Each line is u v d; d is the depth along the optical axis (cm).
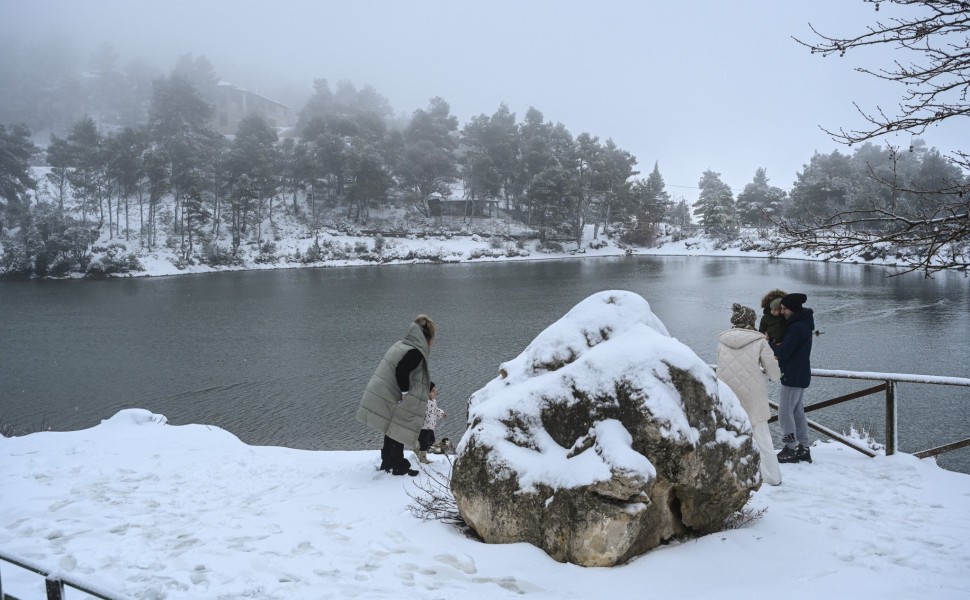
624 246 12219
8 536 484
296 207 11312
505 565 420
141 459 740
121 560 432
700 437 457
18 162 9325
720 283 6141
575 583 396
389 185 11181
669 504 470
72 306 4856
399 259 9794
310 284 6594
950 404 1836
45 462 721
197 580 399
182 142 10838
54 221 7975
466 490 479
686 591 383
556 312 4256
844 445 803
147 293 5809
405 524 497
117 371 2606
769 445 625
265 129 11600
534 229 12025
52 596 262
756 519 511
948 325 3350
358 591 381
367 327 3722
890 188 468
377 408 633
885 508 538
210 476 669
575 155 11925
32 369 2661
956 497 566
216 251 8894
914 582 387
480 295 5384
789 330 703
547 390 486
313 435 1698
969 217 404
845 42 439
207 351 3022
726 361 645
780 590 380
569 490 430
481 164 11631
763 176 12725
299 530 488
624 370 466
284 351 2998
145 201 10694
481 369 2483
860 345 2852
